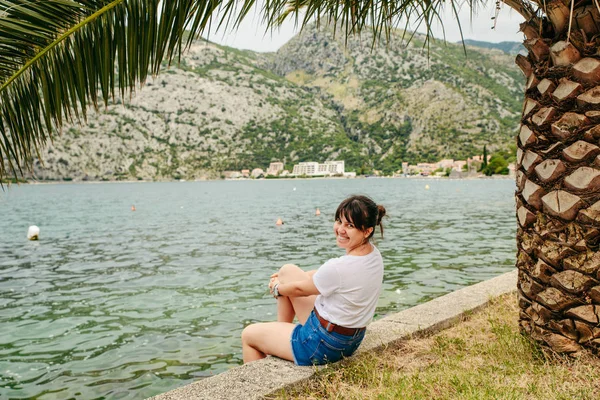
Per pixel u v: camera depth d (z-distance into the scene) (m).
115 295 8.50
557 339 3.22
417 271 9.89
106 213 31.69
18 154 2.73
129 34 2.37
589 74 2.87
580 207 2.99
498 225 19.16
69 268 11.41
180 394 2.83
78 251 14.29
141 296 8.38
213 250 13.93
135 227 21.56
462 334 3.98
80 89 2.48
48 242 16.69
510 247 13.09
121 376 4.86
